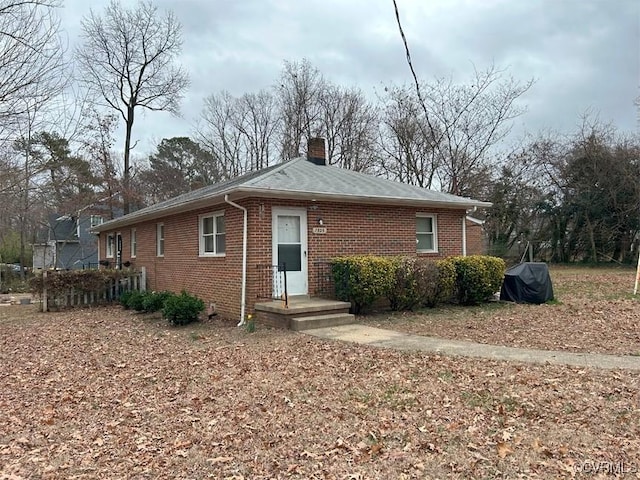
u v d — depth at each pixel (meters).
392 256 12.73
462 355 7.15
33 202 19.66
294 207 11.53
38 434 4.86
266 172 13.38
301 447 4.30
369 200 12.13
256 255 10.88
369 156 31.41
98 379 6.81
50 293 14.86
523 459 3.85
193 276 13.66
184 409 5.41
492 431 4.42
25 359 8.20
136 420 5.16
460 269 12.61
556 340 8.27
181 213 14.40
